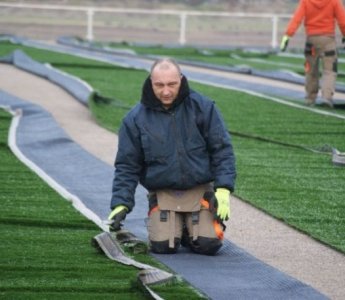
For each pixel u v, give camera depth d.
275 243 20.00
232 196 24.12
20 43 76.75
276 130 34.72
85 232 20.50
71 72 54.16
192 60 65.06
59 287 16.47
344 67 61.91
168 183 18.86
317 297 16.22
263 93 45.88
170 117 18.86
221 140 18.78
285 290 16.56
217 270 17.75
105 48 75.06
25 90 45.66
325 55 40.41
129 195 18.78
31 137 32.00
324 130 34.94
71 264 17.86
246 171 27.14
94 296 16.08
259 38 106.12
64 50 72.00
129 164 18.89
